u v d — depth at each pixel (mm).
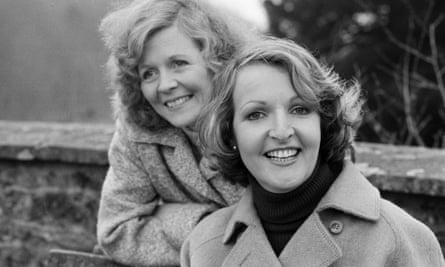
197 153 2240
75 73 6309
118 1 2256
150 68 2100
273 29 8820
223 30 2121
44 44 6355
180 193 2297
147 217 2293
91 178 3350
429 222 2594
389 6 7398
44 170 3463
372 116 4629
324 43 7824
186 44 2064
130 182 2264
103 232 2275
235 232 1879
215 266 1877
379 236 1692
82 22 6242
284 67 1703
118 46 2096
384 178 2596
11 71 6418
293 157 1707
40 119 6348
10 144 3441
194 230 1992
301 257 1725
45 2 6285
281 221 1780
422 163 2709
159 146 2230
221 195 2230
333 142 1816
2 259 3594
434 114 5648
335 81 1792
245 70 1732
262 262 1768
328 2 8156
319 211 1750
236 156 1860
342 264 1709
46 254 3494
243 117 1730
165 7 2062
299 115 1716
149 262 2230
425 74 6391
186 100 2102
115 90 2213
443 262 1781
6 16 6379
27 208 3520
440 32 6918
